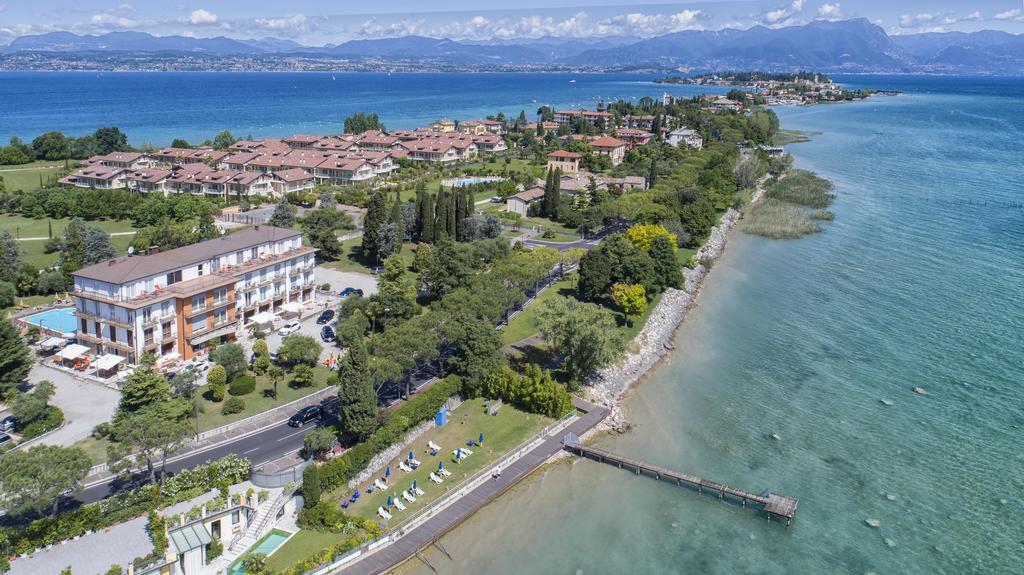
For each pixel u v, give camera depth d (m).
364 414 71.50
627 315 112.12
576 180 197.38
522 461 75.38
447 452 75.94
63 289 117.31
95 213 167.62
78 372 89.56
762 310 121.75
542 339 103.75
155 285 92.56
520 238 156.75
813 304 123.94
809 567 61.41
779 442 80.69
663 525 67.00
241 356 87.69
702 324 116.25
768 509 68.12
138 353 88.62
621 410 88.62
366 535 61.38
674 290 127.88
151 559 54.50
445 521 65.00
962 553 63.00
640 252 122.44
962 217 182.38
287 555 58.59
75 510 59.31
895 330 111.62
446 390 83.12
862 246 158.75
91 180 194.88
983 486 72.31
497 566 60.56
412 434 77.94
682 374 98.44
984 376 95.56
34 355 93.81
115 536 58.34
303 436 75.88
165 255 98.88
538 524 66.50
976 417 85.31
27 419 73.69
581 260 119.88
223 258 102.88
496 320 96.69
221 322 99.75
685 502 70.56
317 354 90.75
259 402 82.88
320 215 156.12
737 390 93.38
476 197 198.75
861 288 131.50
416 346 80.25
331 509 63.09
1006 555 62.78
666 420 86.00
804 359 102.12
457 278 116.31
